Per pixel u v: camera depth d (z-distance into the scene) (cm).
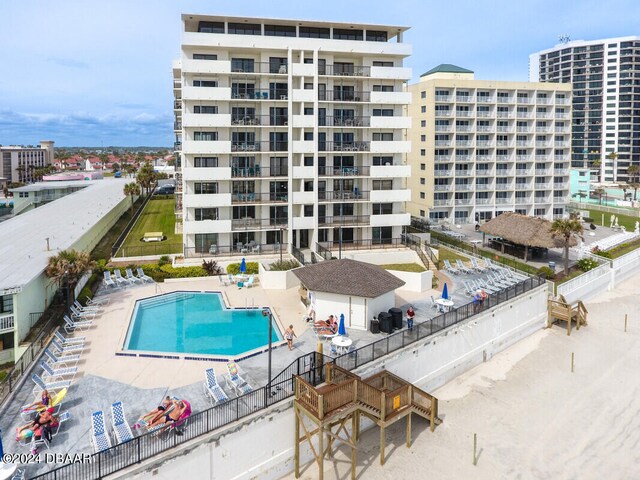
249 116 4975
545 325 4112
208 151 4731
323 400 2072
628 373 3275
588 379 3192
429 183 8188
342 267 3459
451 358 3166
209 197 4797
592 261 5319
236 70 4975
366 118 5219
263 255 4947
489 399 2931
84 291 3756
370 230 5447
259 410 2083
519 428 2630
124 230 6788
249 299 3878
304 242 5366
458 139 8206
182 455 1844
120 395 2297
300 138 5038
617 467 2319
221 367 2616
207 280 4403
